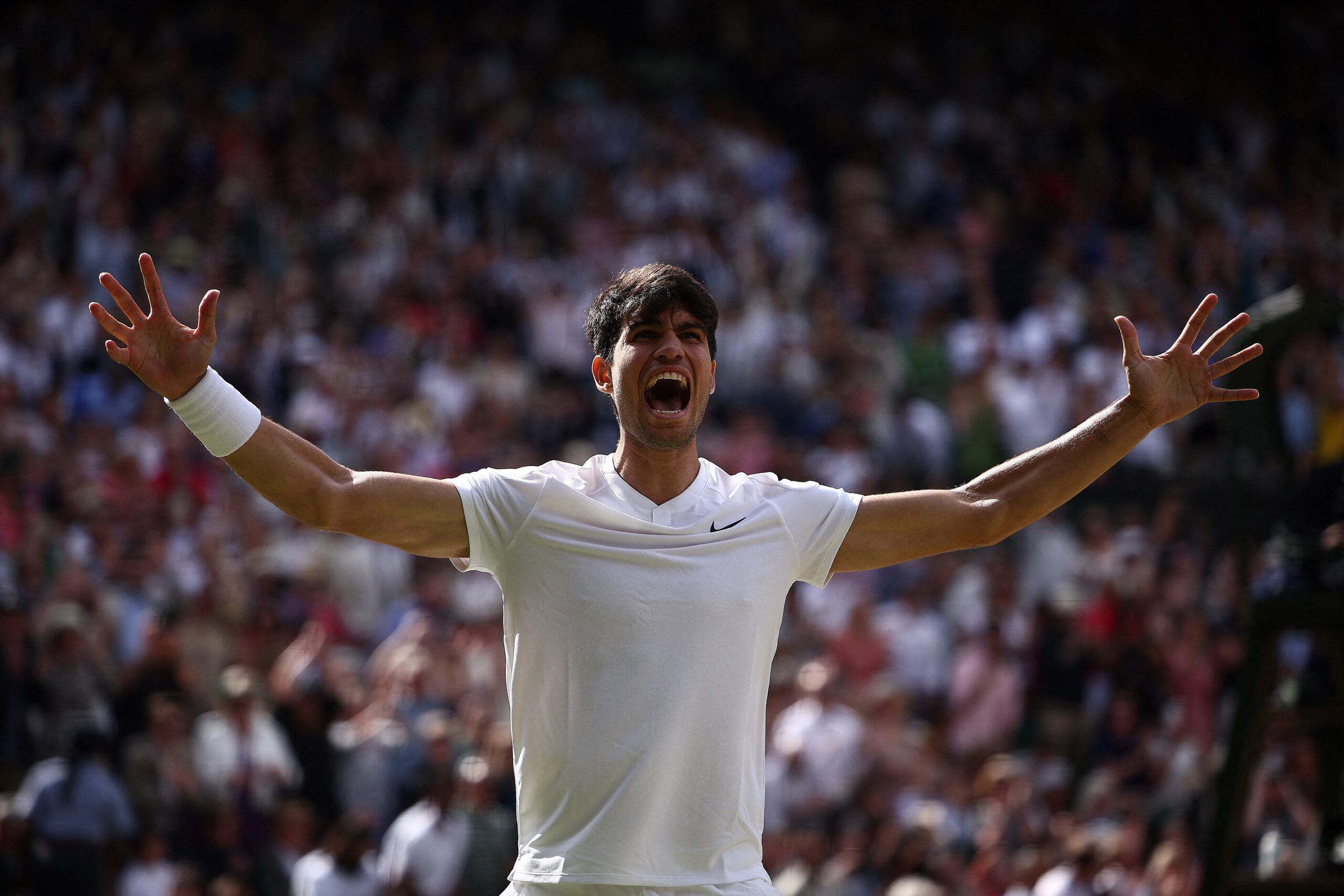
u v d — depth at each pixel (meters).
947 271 44.31
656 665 7.66
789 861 21.61
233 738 21.92
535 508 7.81
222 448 7.50
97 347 35.78
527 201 44.34
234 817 21.56
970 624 29.61
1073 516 34.97
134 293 37.97
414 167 44.25
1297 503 12.22
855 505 8.17
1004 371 38.03
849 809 23.45
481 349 38.53
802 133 53.41
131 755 21.70
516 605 7.86
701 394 8.05
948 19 57.28
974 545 8.28
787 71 55.44
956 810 23.95
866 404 37.53
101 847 20.14
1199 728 27.78
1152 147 53.75
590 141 46.69
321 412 34.41
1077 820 23.94
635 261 41.66
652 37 56.31
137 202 42.06
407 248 40.69
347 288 39.19
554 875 7.62
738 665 7.80
